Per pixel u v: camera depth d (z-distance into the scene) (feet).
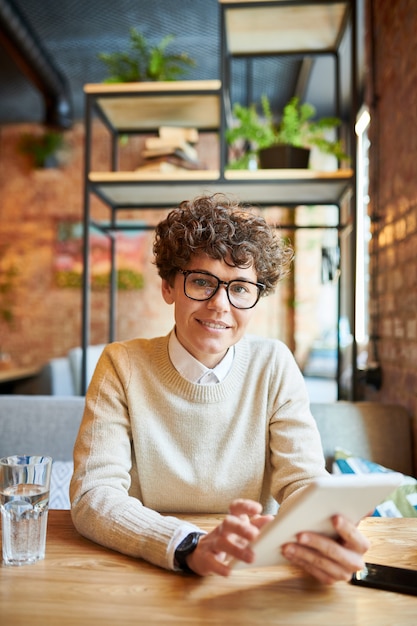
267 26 7.04
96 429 3.32
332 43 7.52
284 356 3.74
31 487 2.56
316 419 5.58
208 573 2.37
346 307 10.63
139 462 3.46
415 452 5.43
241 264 3.13
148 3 11.43
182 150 7.30
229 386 3.53
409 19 5.60
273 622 2.05
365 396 7.68
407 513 4.50
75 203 16.98
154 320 16.49
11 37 11.44
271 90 14.44
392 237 6.23
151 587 2.32
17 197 17.12
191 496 3.45
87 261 7.02
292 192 7.27
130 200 8.07
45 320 16.89
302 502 1.98
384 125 6.68
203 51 13.41
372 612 2.14
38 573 2.43
